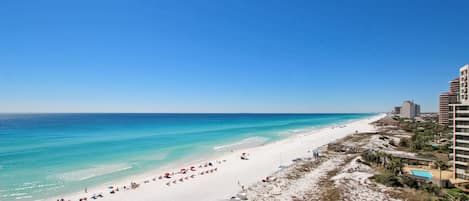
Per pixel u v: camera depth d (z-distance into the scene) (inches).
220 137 4062.5
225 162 2252.7
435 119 7687.0
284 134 4672.7
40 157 2263.8
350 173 1716.3
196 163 2231.8
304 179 1646.2
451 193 1343.5
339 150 2736.2
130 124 6742.1
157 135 4124.0
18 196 1353.3
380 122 6943.9
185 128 5610.2
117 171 1893.5
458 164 1622.8
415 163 2059.5
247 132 4977.9
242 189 1481.3
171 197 1373.0
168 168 2033.7
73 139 3469.5
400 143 3154.5
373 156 2044.8
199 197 1370.6
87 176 1742.1
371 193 1357.0
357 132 4704.7
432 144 2942.9
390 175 1571.1
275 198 1318.9
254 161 2284.7
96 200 1323.8
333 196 1322.6
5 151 2527.1
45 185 1537.9
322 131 5187.0
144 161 2233.0
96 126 5861.2
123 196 1385.3
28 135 3897.6
